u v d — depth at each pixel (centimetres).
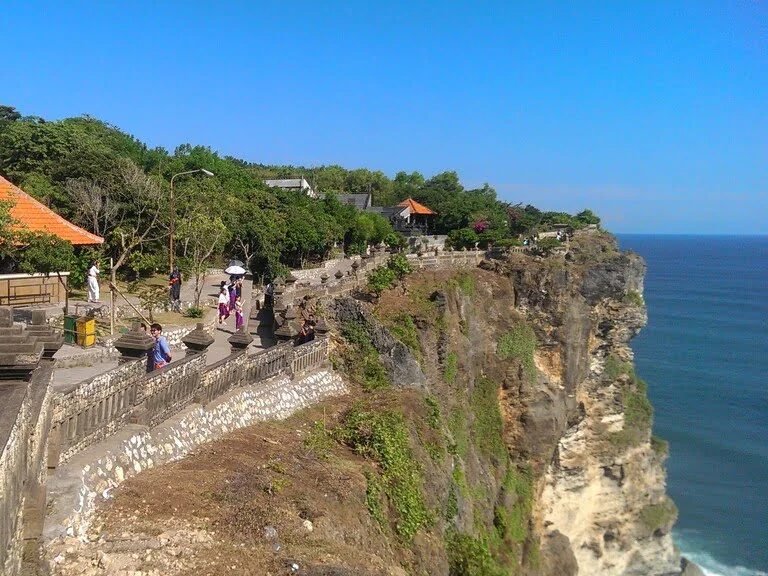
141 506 966
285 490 1192
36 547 743
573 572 4025
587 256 4900
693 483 4931
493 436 3712
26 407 682
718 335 9444
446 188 9400
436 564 1477
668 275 18725
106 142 4862
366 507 1354
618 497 4553
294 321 2261
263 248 4059
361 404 1973
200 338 1393
